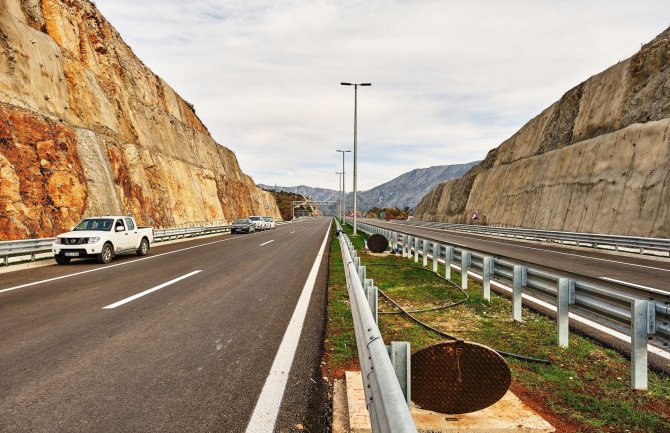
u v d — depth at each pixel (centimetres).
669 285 1082
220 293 907
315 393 396
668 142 2995
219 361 480
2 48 2402
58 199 2241
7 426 326
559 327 551
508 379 344
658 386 427
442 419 347
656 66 3681
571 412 369
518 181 5062
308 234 3572
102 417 342
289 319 681
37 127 2286
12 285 1014
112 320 669
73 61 3164
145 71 4900
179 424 331
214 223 4981
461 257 1004
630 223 2961
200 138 5875
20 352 509
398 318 709
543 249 2302
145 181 3497
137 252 1772
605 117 4009
